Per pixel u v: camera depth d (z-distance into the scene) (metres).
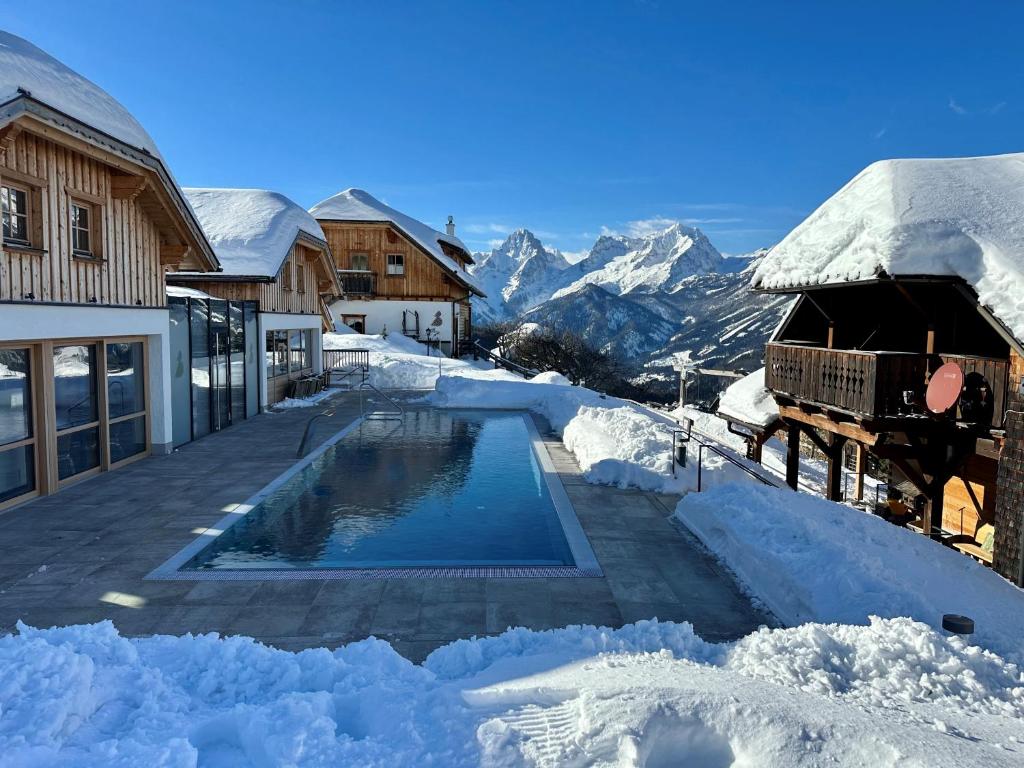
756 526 7.21
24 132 8.80
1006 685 4.34
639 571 6.93
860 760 3.09
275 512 9.41
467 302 46.16
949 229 9.28
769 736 3.22
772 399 15.78
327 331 35.25
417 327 39.25
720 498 8.21
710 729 3.31
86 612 5.85
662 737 3.26
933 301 10.70
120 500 9.42
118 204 11.10
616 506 9.38
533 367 45.88
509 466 12.67
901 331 13.20
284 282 20.81
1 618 5.71
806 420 13.09
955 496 11.76
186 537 7.85
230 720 3.31
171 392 13.08
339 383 26.09
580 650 4.46
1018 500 7.98
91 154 9.85
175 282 17.91
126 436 11.79
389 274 39.16
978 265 8.81
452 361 31.16
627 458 11.06
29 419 9.35
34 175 9.04
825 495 14.68
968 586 6.50
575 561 7.19
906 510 12.23
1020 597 6.50
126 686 3.64
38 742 2.95
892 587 5.66
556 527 8.86
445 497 10.39
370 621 5.70
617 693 3.49
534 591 6.38
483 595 6.28
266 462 12.09
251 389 18.11
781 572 6.21
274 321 19.83
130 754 2.93
